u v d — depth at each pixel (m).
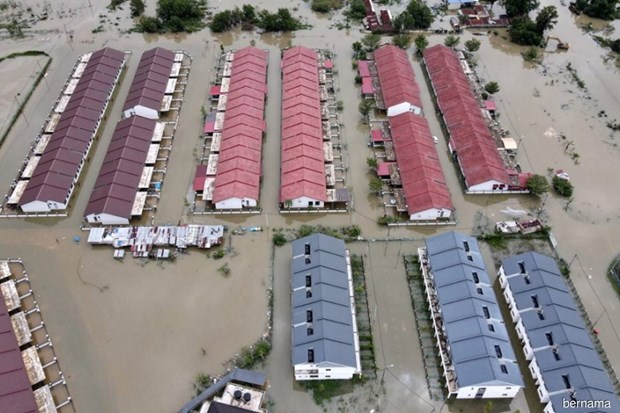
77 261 87.81
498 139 108.31
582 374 68.00
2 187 100.19
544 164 105.38
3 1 153.75
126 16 149.75
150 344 77.31
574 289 84.00
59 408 70.56
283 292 83.81
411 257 88.44
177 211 96.12
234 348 76.88
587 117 116.75
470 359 69.94
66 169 99.81
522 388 72.62
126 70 130.00
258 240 91.25
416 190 95.88
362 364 74.81
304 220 94.69
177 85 124.19
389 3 155.62
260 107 114.69
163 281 85.19
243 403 68.88
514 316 79.00
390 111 115.56
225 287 84.44
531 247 90.06
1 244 90.19
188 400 71.44
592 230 93.12
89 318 80.12
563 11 154.88
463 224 94.06
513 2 145.12
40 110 117.12
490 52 137.25
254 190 96.62
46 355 75.88
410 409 70.56
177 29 143.12
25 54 133.25
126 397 71.75
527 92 123.62
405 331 78.81
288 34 142.38
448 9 152.50
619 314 81.31
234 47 137.75
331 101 120.44
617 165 105.31
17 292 81.69
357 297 82.75
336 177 102.56
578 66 132.62
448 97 116.88
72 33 141.62
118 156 101.31
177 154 107.06
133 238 89.50
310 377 72.50
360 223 94.25
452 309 75.69
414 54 137.12
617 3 155.88
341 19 148.12
